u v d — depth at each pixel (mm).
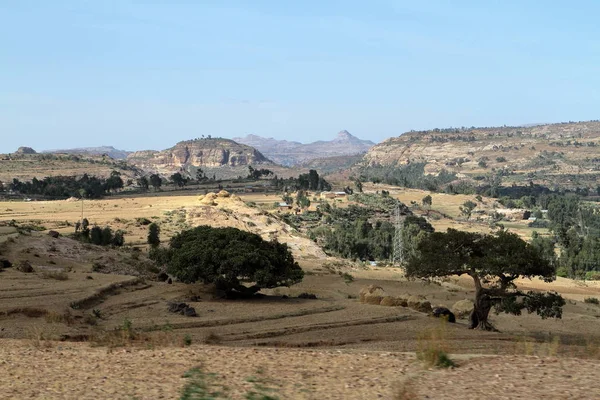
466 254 47938
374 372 14883
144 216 145750
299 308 48250
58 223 129375
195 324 38969
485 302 47312
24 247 69688
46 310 37000
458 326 45531
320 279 87188
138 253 88312
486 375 14070
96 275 57938
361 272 109625
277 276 57000
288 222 173125
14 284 48062
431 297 77312
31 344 20906
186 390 12383
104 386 13477
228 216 145250
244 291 57406
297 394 12664
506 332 46531
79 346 20234
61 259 68188
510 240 47844
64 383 13805
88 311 41531
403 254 155500
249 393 12227
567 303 85812
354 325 41406
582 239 194625
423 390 12789
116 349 18844
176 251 59250
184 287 57438
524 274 47500
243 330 37000
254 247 57094
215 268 55062
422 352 16562
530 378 13617
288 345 30688
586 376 13734
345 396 12516
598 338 42094
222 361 16438
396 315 45781
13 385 13648
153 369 15359
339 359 16719
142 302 47156
